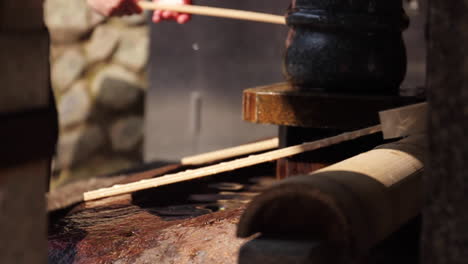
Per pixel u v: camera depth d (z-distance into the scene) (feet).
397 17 8.03
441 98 3.94
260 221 4.29
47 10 18.04
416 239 5.74
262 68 18.20
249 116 7.92
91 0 11.10
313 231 4.24
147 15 18.74
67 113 18.22
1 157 3.58
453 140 3.90
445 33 3.89
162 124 19.13
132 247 5.95
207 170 7.25
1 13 3.62
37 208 3.95
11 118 3.66
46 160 4.04
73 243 6.25
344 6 7.90
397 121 6.16
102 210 7.70
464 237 3.90
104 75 18.61
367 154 5.52
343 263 4.12
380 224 4.43
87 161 18.53
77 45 18.28
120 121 18.84
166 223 6.45
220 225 5.84
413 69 15.87
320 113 7.66
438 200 4.00
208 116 18.94
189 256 5.56
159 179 7.32
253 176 9.90
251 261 4.15
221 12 10.41
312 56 7.99
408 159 5.55
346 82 7.93
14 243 3.76
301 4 8.12
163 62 18.95
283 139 8.22
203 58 18.76
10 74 3.69
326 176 4.37
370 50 7.91
